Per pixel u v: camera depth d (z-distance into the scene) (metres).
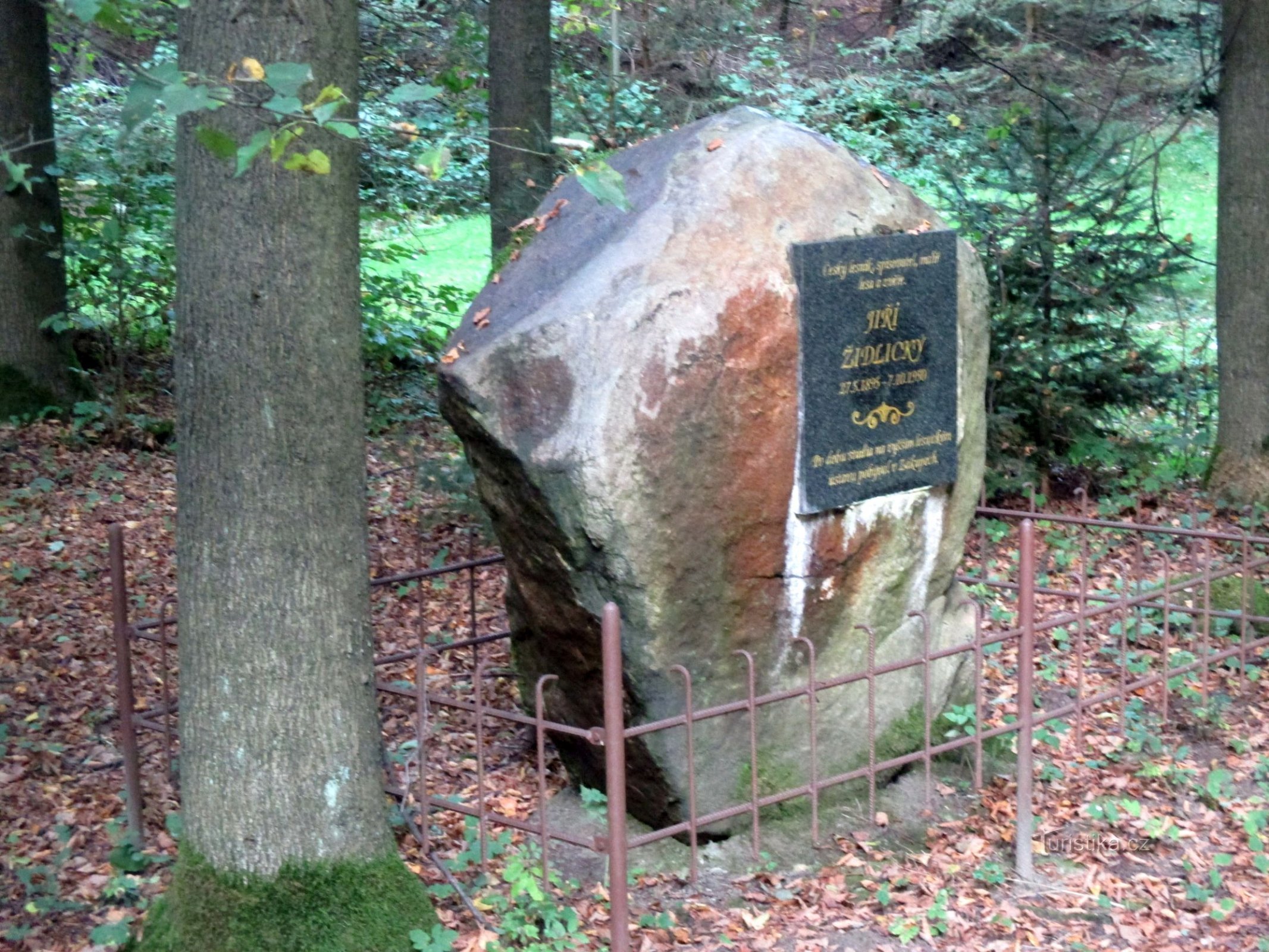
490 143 3.93
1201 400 10.19
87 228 9.88
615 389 4.27
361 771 4.05
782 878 4.61
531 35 9.74
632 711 4.61
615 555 4.30
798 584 4.79
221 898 3.89
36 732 5.82
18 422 9.75
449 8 13.40
